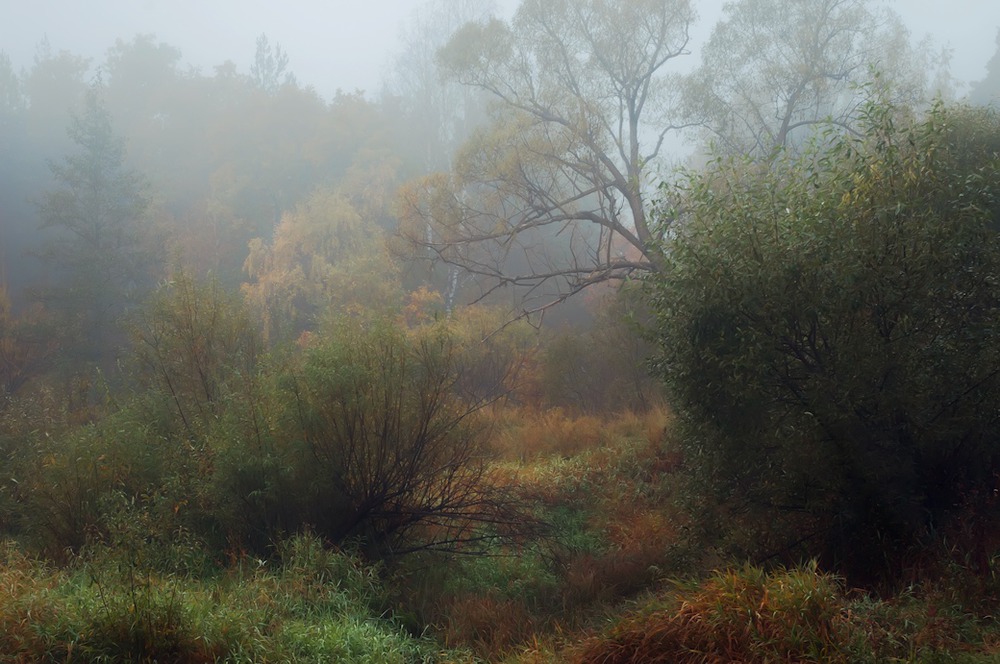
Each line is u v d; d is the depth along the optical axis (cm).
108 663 511
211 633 545
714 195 785
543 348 2200
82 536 784
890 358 642
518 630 694
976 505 639
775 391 694
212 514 798
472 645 672
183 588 639
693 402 728
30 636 521
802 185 739
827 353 685
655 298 793
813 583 518
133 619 537
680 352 731
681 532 800
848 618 498
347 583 716
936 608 519
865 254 652
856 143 745
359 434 848
